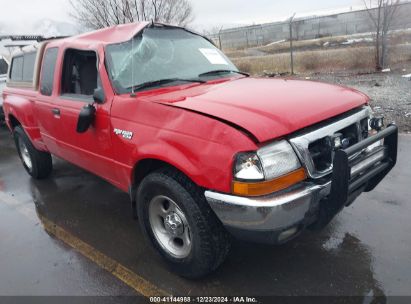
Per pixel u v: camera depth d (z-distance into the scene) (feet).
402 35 48.11
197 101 9.98
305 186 8.85
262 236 8.76
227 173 8.46
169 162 9.40
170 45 13.57
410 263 10.67
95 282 10.82
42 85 15.23
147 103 10.32
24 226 14.35
